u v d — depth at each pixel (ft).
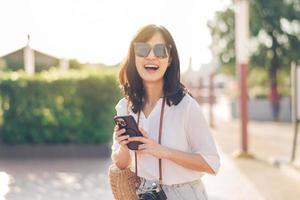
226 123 89.81
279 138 63.26
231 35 94.22
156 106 10.77
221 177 35.32
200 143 10.62
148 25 10.95
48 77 43.42
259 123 88.79
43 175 35.42
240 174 36.55
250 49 93.71
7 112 43.11
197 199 10.85
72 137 43.39
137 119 11.02
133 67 11.14
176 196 10.77
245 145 45.29
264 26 92.27
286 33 92.48
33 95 43.24
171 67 10.92
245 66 45.68
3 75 43.47
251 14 91.81
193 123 10.59
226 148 52.60
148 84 10.98
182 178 10.73
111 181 11.24
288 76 97.55
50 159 42.65
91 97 43.62
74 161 41.65
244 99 45.60
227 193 30.19
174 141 10.62
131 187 11.17
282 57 93.15
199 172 10.82
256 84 108.17
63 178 34.27
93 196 28.99
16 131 43.14
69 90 43.45
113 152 11.39
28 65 66.49
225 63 95.86
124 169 11.18
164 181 10.77
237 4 45.42
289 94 96.58
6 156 43.14
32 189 30.89
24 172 36.63
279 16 91.35
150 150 10.41
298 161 40.93
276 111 93.97
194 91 104.01
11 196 29.01
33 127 43.24
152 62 10.69
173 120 10.63
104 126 43.70
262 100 97.71
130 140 10.48
